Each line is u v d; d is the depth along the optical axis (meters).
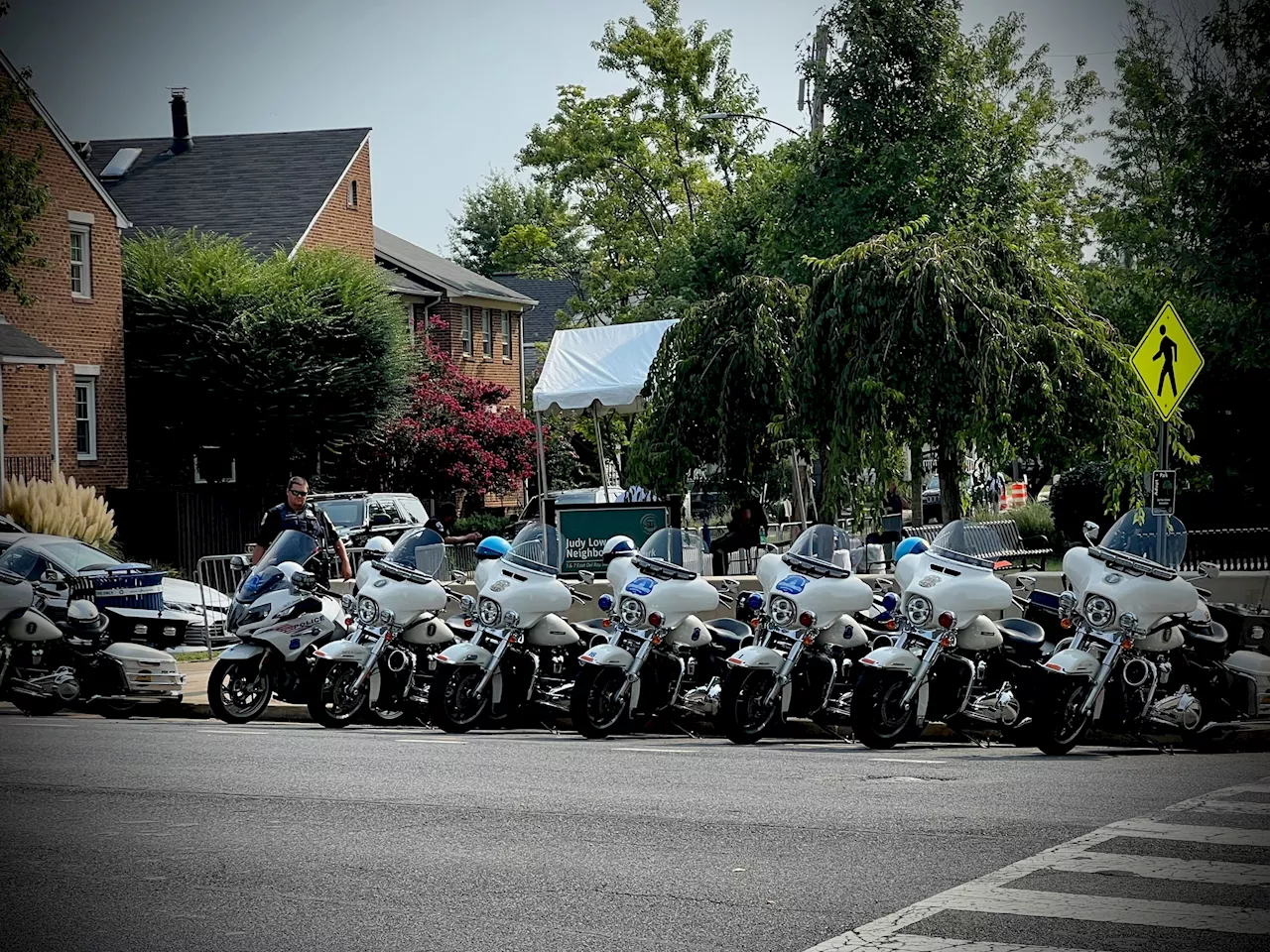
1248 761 12.22
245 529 35.59
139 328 37.91
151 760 12.05
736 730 13.38
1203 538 17.81
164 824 9.23
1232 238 24.14
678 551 14.20
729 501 25.09
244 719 15.47
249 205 47.19
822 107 28.11
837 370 19.81
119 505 34.47
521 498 52.56
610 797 10.12
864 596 13.65
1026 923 6.86
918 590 12.89
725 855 8.29
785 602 13.42
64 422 35.44
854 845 8.52
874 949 6.46
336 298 38.84
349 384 38.03
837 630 13.65
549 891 7.51
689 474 23.09
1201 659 13.24
